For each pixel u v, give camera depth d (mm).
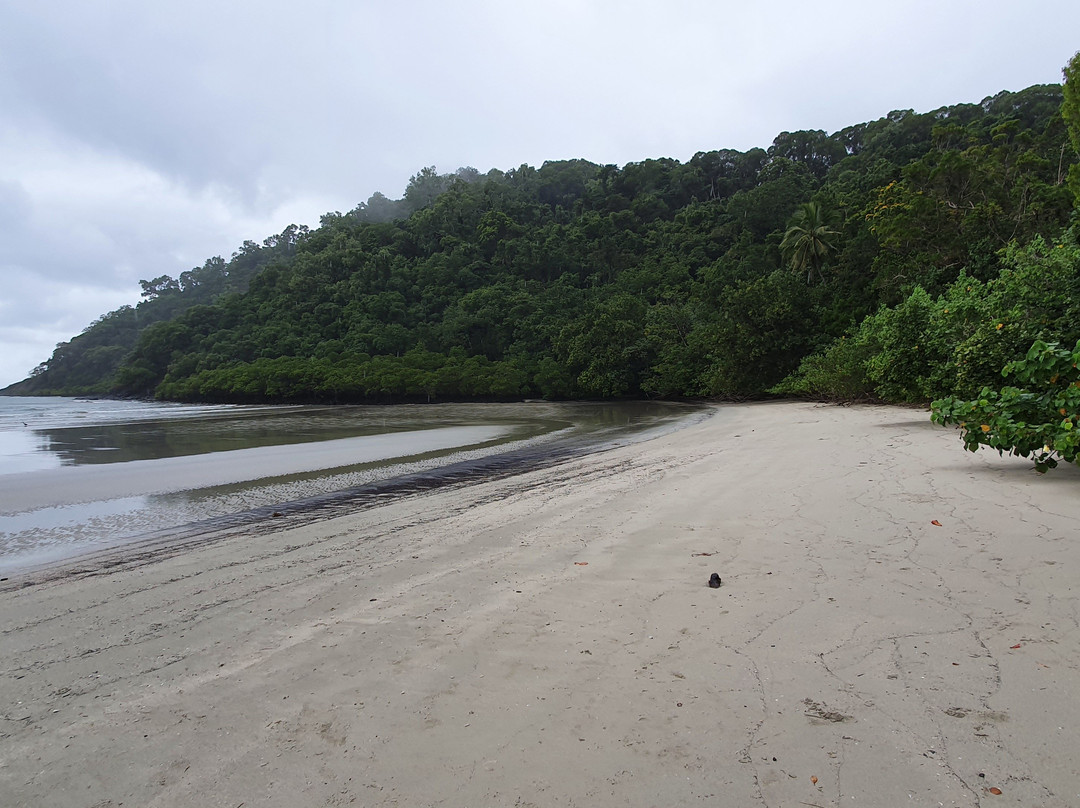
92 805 2125
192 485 11656
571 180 123125
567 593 3961
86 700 2924
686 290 62781
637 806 1960
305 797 2102
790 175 73688
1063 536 4352
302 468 13578
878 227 30500
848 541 4652
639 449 13656
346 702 2729
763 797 1966
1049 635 2906
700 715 2451
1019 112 58188
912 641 2953
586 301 68562
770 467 8656
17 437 23578
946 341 12531
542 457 13758
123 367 86500
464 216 99438
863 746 2191
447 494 9086
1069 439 5762
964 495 5859
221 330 83562
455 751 2309
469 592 4113
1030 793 1906
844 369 21656
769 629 3199
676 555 4637
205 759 2363
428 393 62906
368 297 80812
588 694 2668
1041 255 13398
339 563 5234
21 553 7043
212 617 4027
